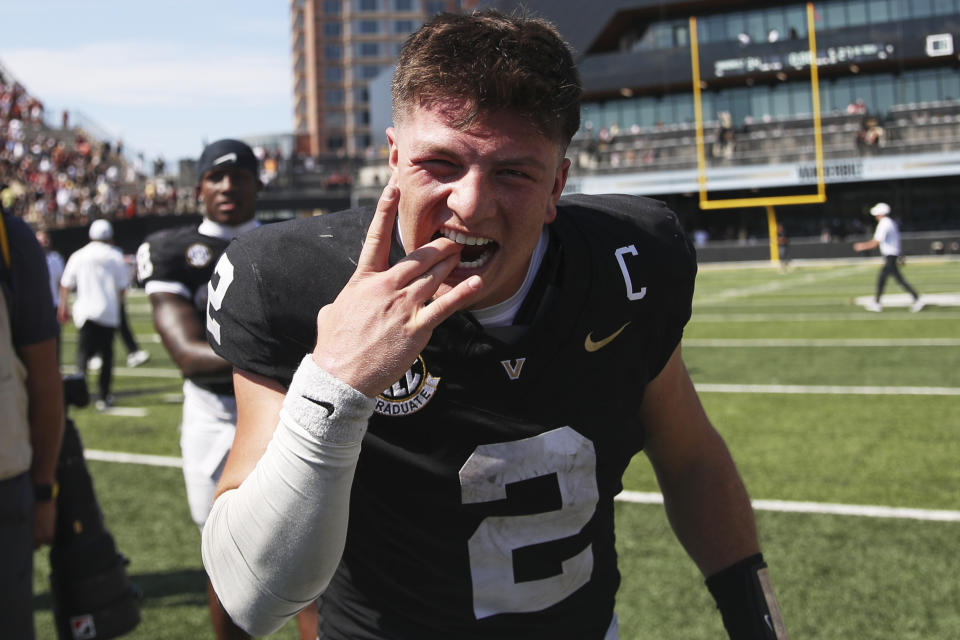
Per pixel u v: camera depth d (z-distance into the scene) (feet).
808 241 104.47
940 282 59.31
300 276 4.01
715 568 4.71
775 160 106.73
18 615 5.83
